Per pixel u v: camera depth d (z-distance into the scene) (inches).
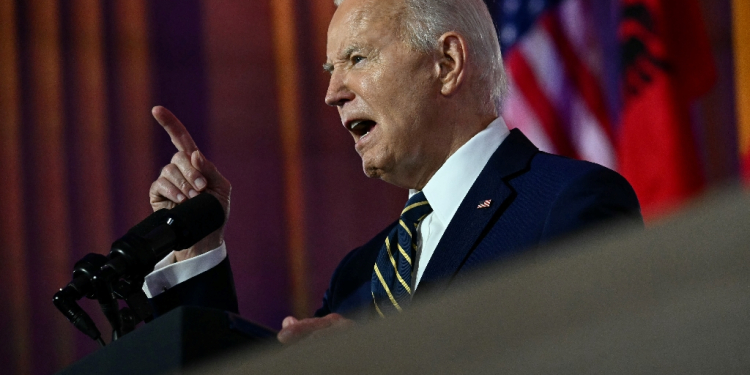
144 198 455.2
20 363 415.2
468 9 160.2
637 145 298.8
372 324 29.7
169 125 166.4
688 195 290.0
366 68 154.7
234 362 34.4
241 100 479.8
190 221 119.4
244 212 470.6
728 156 361.7
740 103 347.3
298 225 473.7
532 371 24.0
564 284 25.0
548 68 330.0
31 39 449.4
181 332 65.2
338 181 478.9
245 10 484.4
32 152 444.1
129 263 108.3
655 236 24.3
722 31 371.2
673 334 22.5
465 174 148.4
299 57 485.1
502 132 156.1
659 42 301.6
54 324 423.2
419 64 153.6
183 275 157.8
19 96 446.0
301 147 480.4
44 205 441.1
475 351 25.5
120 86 462.6
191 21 476.7
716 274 22.4
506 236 132.5
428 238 147.6
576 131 325.1
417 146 154.0
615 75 324.8
